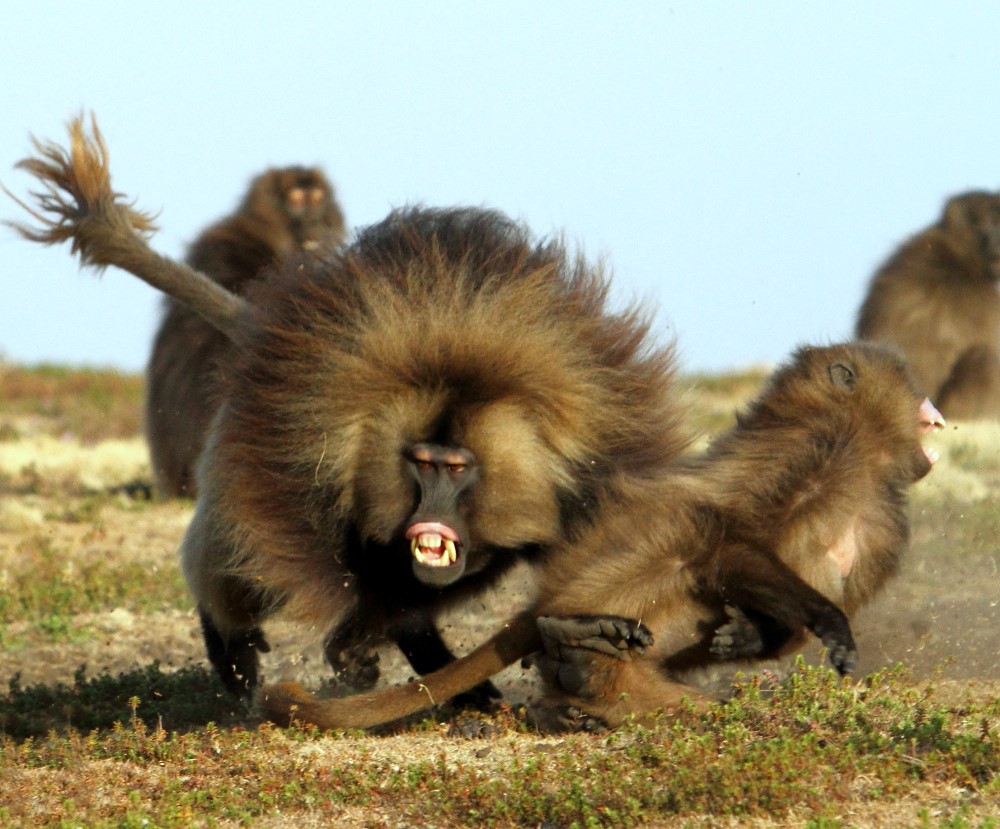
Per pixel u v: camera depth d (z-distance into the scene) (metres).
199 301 15.57
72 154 15.40
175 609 18.86
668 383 12.26
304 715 11.92
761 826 9.08
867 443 12.32
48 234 15.36
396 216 12.11
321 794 10.22
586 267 12.12
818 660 13.78
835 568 12.37
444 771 10.42
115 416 44.00
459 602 12.30
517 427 11.29
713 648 11.51
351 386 11.18
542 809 9.58
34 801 10.39
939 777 9.59
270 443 11.66
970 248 36.28
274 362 11.66
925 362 36.47
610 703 11.59
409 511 11.34
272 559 12.02
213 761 11.15
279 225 24.84
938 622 15.14
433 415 11.16
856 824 8.98
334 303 11.51
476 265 11.59
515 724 12.09
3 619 18.31
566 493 11.76
